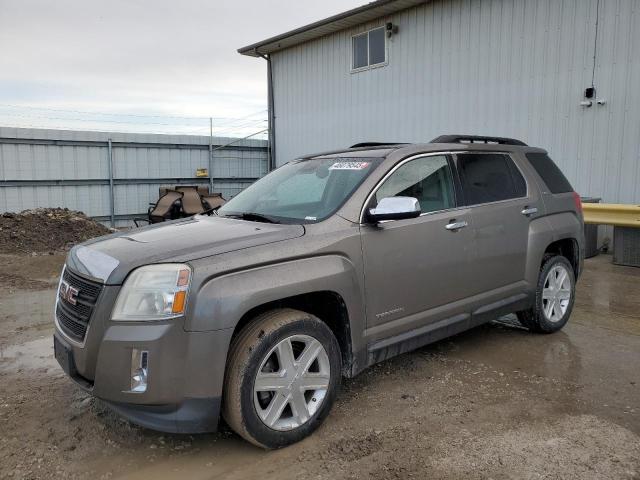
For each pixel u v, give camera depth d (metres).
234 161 18.25
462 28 12.27
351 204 3.71
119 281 2.98
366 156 4.20
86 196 15.44
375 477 2.90
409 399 3.87
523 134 11.27
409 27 13.47
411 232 3.91
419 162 4.24
